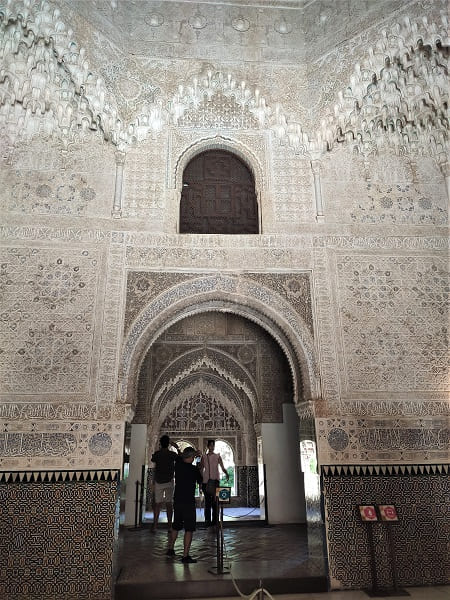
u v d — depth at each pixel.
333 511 4.02
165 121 5.09
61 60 4.48
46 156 4.81
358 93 4.89
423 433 4.29
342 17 5.08
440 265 4.83
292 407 6.88
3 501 3.80
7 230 4.54
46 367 4.18
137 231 4.70
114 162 4.89
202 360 7.29
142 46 5.11
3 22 4.11
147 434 6.76
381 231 4.90
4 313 4.31
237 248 4.75
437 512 4.09
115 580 3.71
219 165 5.31
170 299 4.55
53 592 3.64
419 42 4.53
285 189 5.00
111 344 4.33
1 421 3.98
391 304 4.67
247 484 8.33
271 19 5.40
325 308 4.62
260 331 7.23
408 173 5.12
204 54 5.18
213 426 8.67
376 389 4.39
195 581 3.67
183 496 4.44
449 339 4.59
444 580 3.93
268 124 5.20
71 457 3.96
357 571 3.88
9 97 4.57
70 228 4.62
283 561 4.25
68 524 3.80
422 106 4.93
